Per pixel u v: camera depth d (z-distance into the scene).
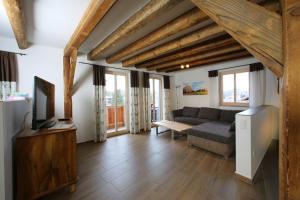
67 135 1.89
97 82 3.98
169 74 6.20
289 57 0.38
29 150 1.64
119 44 3.10
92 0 1.66
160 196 1.80
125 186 2.01
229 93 4.76
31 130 1.86
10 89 2.76
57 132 1.81
